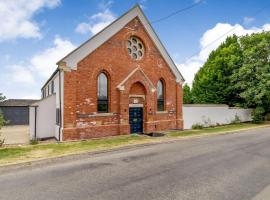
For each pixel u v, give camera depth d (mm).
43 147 11758
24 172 7656
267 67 28688
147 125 18016
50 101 16547
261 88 28078
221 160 9195
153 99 18672
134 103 17594
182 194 5621
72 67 14141
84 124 14680
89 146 12031
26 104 33812
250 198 5398
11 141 16531
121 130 16328
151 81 18906
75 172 7555
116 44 16484
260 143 13516
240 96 30297
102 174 7293
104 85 16078
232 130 20141
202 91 35188
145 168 7988
